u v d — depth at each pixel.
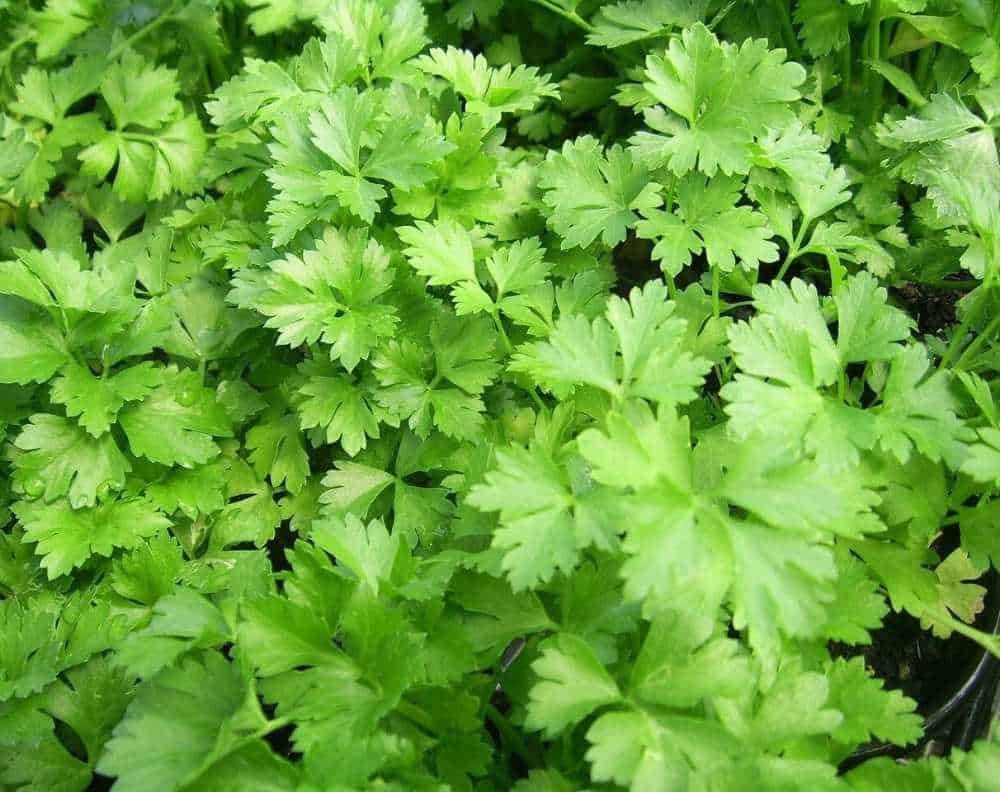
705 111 0.36
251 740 0.27
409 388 0.35
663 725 0.28
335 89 0.38
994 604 0.34
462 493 0.32
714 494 0.29
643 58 0.42
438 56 0.38
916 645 0.35
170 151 0.42
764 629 0.28
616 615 0.30
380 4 0.40
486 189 0.37
